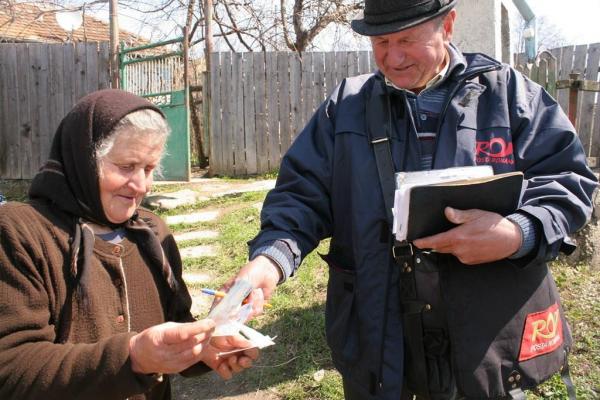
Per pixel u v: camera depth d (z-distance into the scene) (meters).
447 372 1.69
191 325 1.21
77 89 9.20
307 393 3.11
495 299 1.61
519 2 5.26
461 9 3.76
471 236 1.49
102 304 1.49
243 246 5.32
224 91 9.11
